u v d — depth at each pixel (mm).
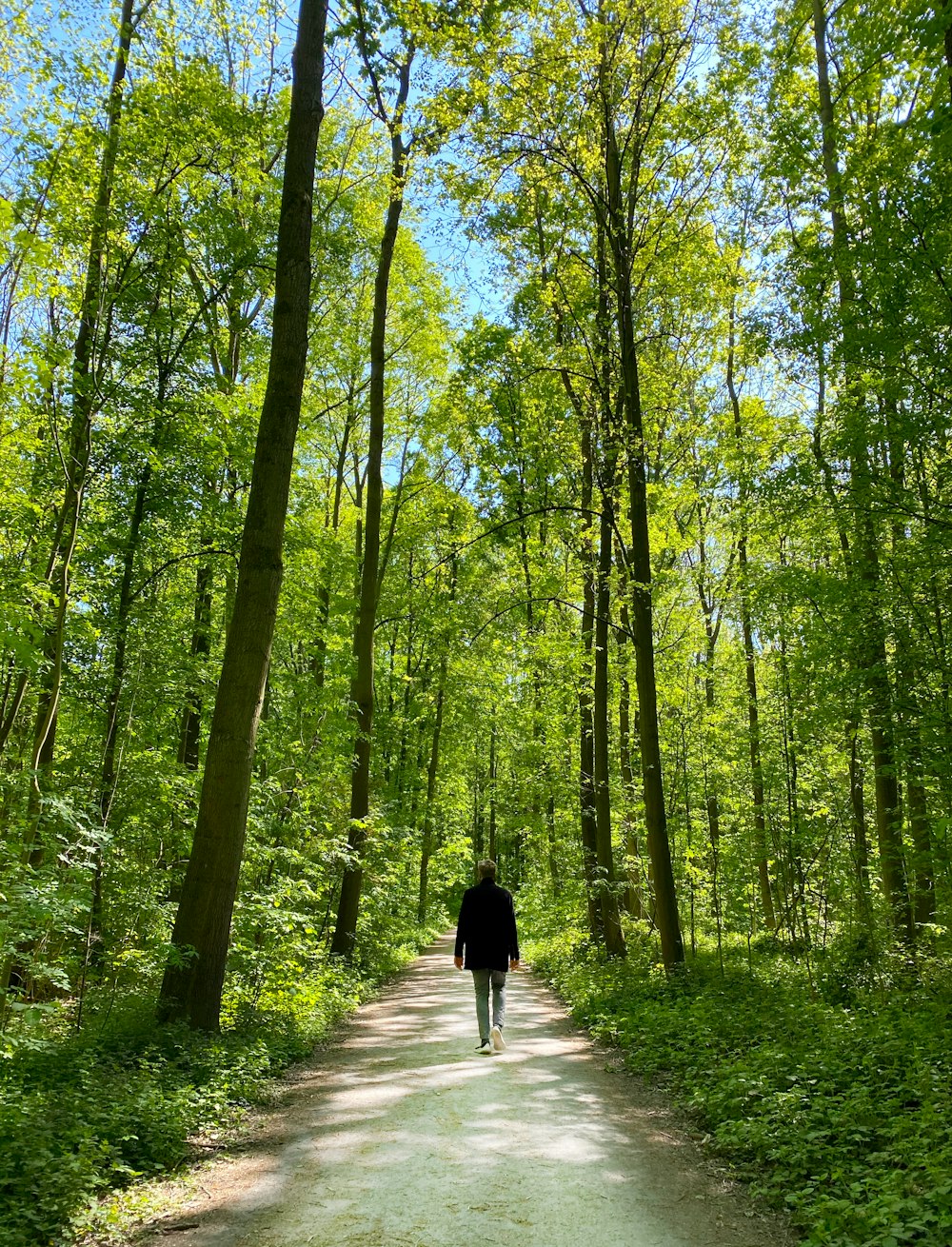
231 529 12062
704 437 17078
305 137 8555
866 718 10188
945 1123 4523
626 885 14492
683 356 16703
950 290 7973
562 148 12383
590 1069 7469
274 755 13102
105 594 10734
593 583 15375
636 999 10133
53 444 9188
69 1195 3967
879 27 9703
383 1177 4516
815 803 12688
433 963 19812
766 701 14016
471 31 10633
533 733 20359
